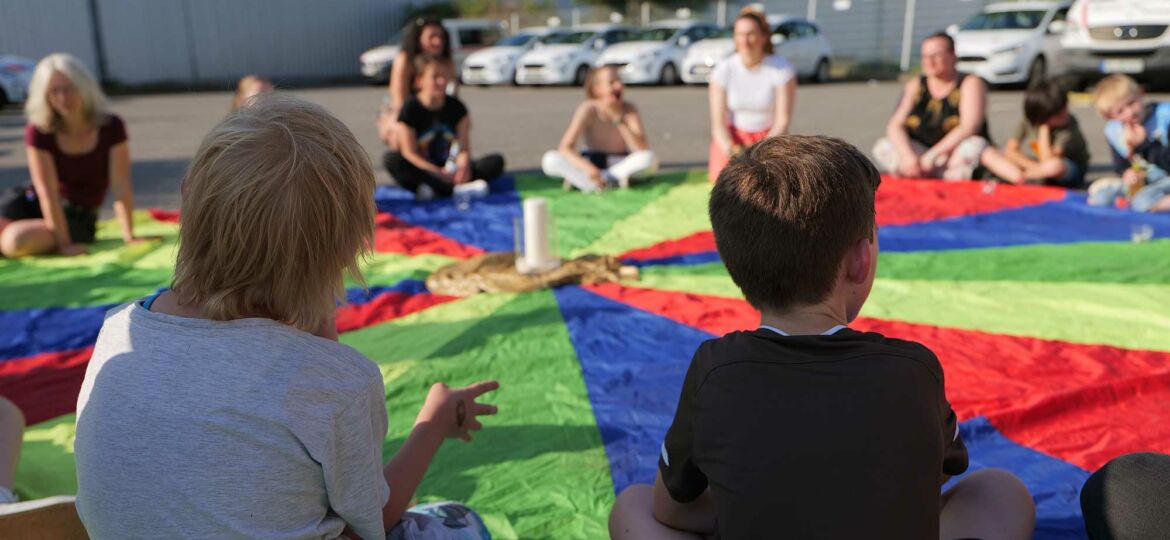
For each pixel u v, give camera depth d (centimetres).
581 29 1873
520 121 1115
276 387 115
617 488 227
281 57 2142
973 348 310
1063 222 484
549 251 406
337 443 120
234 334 117
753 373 127
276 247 117
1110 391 268
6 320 355
